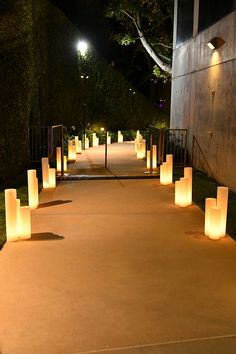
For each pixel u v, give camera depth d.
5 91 11.39
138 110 27.77
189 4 14.95
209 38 12.52
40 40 16.70
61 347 3.68
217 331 3.93
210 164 12.52
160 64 22.23
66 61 20.75
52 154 14.27
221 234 6.58
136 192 10.02
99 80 25.30
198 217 7.81
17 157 12.46
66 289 4.79
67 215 7.91
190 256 5.83
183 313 4.26
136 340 3.78
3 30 11.36
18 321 4.10
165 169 10.97
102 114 25.70
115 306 4.40
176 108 16.94
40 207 8.52
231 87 10.70
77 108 22.56
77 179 11.73
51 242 6.35
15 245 6.20
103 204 8.80
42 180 10.75
